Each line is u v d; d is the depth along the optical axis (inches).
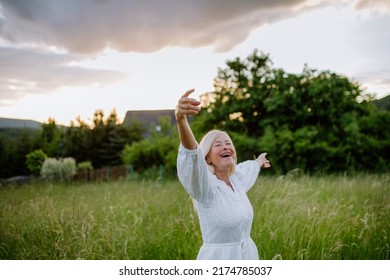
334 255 136.0
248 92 629.0
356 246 143.9
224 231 88.1
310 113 541.0
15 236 149.8
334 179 331.3
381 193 214.7
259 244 141.6
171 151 660.7
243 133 613.9
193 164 80.7
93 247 136.3
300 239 139.9
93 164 1216.2
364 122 551.8
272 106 551.8
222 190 90.5
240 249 89.7
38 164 698.8
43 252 137.0
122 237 153.1
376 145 520.4
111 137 1264.8
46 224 155.9
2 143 967.0
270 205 177.3
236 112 635.5
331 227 152.7
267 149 511.8
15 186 450.6
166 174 618.8
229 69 640.4
